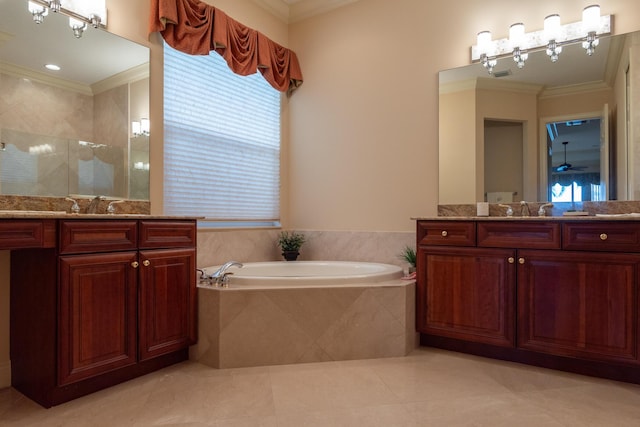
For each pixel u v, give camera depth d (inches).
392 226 128.0
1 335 77.2
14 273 76.9
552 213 105.1
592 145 100.5
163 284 83.9
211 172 123.1
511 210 109.7
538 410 67.1
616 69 97.6
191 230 91.0
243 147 134.6
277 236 144.2
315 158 144.9
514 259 87.8
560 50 104.2
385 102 130.1
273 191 145.8
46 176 83.7
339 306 92.2
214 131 124.3
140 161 101.0
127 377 80.0
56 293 67.3
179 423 63.0
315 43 145.6
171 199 110.9
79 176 88.9
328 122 142.0
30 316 72.6
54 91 85.5
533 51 107.3
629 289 75.6
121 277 76.4
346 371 85.0
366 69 134.0
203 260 116.8
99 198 89.0
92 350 71.7
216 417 64.9
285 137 151.3
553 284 83.4
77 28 89.1
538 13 107.0
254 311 88.7
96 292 72.5
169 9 100.9
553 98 105.3
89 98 91.3
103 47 94.0
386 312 94.1
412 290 98.5
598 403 69.7
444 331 96.6
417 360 91.8
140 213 100.7
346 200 137.3
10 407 68.7
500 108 112.0
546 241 84.4
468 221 93.9
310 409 67.6
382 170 130.3
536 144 107.5
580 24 101.3
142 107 101.7
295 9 146.9
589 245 79.7
